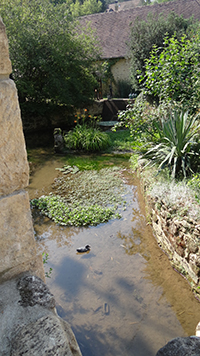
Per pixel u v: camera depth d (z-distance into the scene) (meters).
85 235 4.60
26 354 0.88
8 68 1.00
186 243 3.26
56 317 1.03
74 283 3.50
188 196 3.76
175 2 17.70
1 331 0.95
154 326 2.83
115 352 2.56
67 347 0.94
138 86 14.04
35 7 11.24
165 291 3.27
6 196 1.07
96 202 5.68
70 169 7.65
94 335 2.75
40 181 6.98
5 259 1.11
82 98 12.55
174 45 5.63
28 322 0.97
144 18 17.62
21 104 11.57
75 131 9.90
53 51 11.16
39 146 10.14
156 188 4.34
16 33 10.62
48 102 12.77
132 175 6.97
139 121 6.02
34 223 5.07
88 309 3.08
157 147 4.82
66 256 4.08
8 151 1.04
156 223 4.25
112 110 13.59
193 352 1.31
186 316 2.92
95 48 13.02
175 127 4.67
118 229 4.70
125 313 3.00
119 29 17.77
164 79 5.83
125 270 3.69
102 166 7.76
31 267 1.20
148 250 4.08
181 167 4.80
